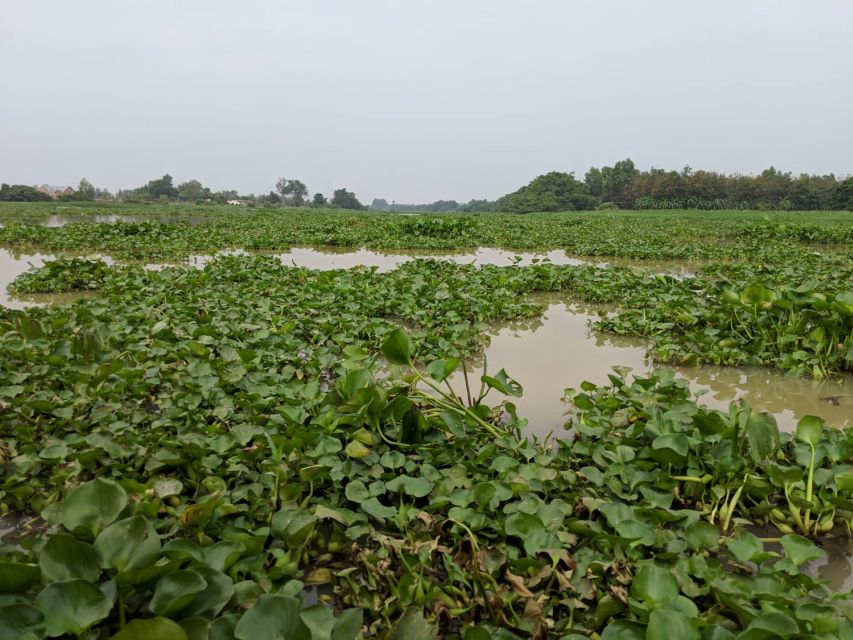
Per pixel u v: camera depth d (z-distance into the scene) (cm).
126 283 780
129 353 456
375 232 1884
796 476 268
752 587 214
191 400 369
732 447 294
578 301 825
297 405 347
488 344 595
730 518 281
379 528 262
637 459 301
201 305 654
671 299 686
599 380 493
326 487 288
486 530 251
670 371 414
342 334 551
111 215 3438
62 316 552
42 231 1552
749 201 7800
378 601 214
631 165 9300
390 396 338
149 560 189
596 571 221
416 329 633
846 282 785
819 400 461
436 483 284
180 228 1775
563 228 2316
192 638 166
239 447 304
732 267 975
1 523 276
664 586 201
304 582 232
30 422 340
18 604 163
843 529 276
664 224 2681
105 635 175
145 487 260
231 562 213
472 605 208
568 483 289
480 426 350
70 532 204
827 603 208
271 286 803
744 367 534
